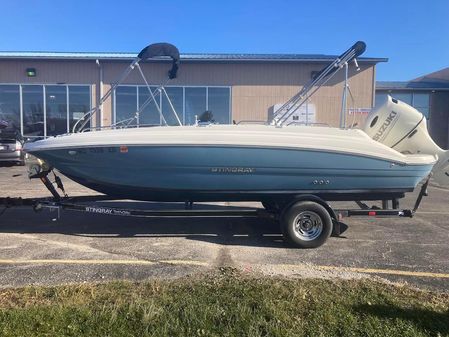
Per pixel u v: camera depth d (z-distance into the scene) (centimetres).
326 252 659
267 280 504
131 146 674
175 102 2161
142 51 748
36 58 2108
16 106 2166
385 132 732
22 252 634
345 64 762
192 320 393
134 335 373
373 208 751
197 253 640
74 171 703
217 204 983
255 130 687
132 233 754
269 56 2186
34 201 748
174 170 681
